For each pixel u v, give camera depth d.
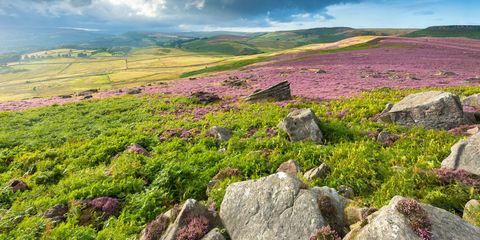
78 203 11.79
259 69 75.88
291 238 6.77
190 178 13.61
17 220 10.99
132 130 23.75
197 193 12.70
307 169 13.38
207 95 36.03
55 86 184.75
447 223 5.80
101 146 19.58
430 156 12.84
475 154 10.60
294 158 14.53
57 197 12.64
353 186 11.26
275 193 7.82
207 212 8.67
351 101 26.97
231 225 7.96
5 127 26.39
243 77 59.16
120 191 12.92
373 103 25.14
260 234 7.22
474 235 5.67
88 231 10.02
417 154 13.50
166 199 12.13
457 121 17.59
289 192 7.64
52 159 18.30
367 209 7.21
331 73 54.22
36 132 24.23
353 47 116.25
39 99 53.16
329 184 11.34
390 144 15.67
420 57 70.56
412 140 15.78
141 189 13.16
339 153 14.15
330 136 18.03
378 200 9.85
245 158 14.82
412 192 10.02
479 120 18.55
